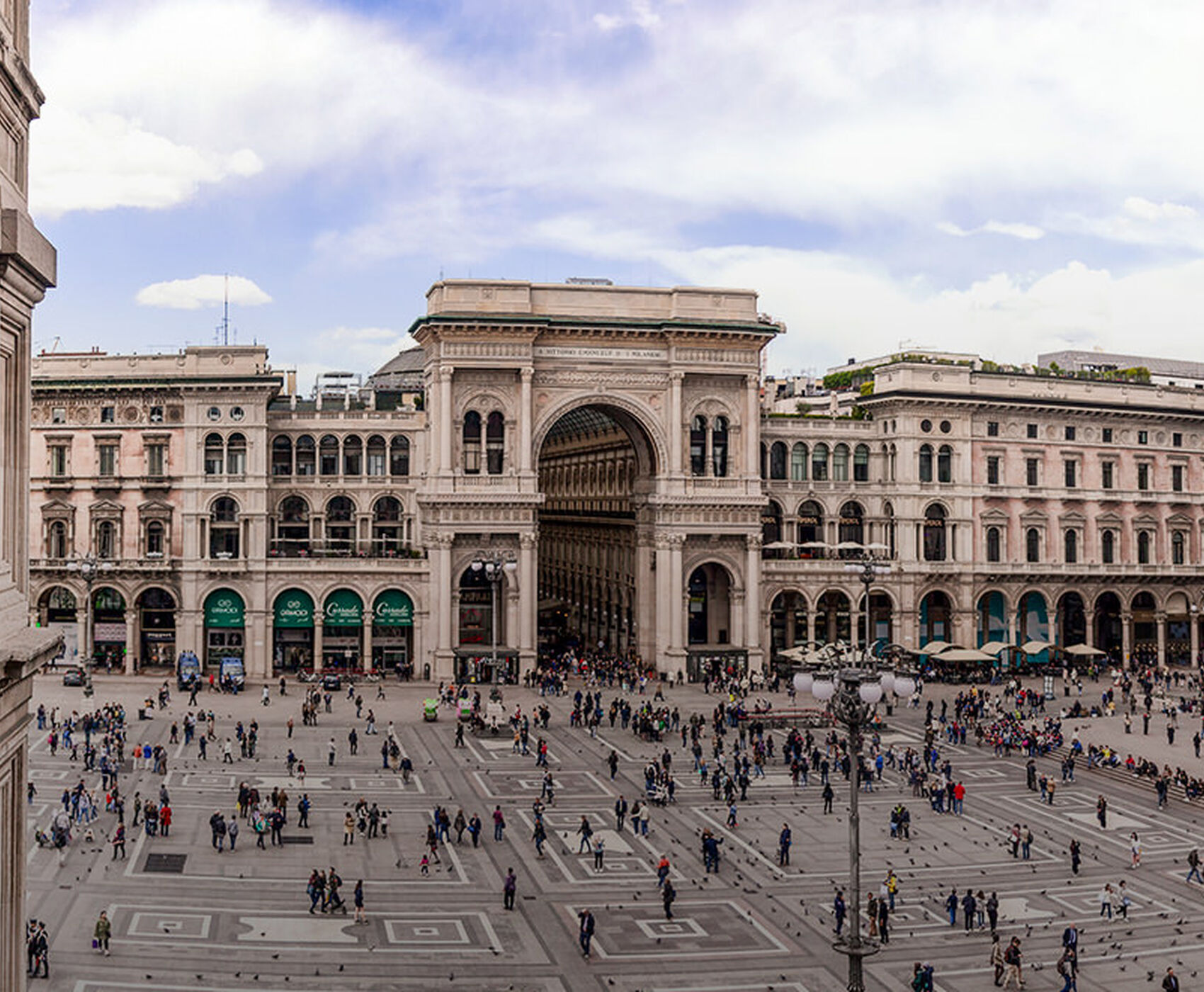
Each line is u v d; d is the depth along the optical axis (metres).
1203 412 123.62
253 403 104.69
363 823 57.16
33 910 45.12
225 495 104.75
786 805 64.50
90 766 68.06
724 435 108.88
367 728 81.38
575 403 105.31
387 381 157.50
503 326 101.94
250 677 104.25
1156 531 122.50
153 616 105.81
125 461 105.12
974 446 115.69
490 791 66.06
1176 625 123.75
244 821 58.56
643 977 40.81
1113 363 155.88
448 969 40.97
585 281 112.88
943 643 107.94
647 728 80.50
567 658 111.50
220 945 42.44
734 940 44.50
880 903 44.41
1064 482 119.00
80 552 104.81
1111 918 47.50
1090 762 75.31
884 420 115.75
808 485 113.56
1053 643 116.62
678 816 61.62
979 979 41.22
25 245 18.78
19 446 20.38
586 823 55.84
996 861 54.88
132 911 45.50
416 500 108.38
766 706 88.00
